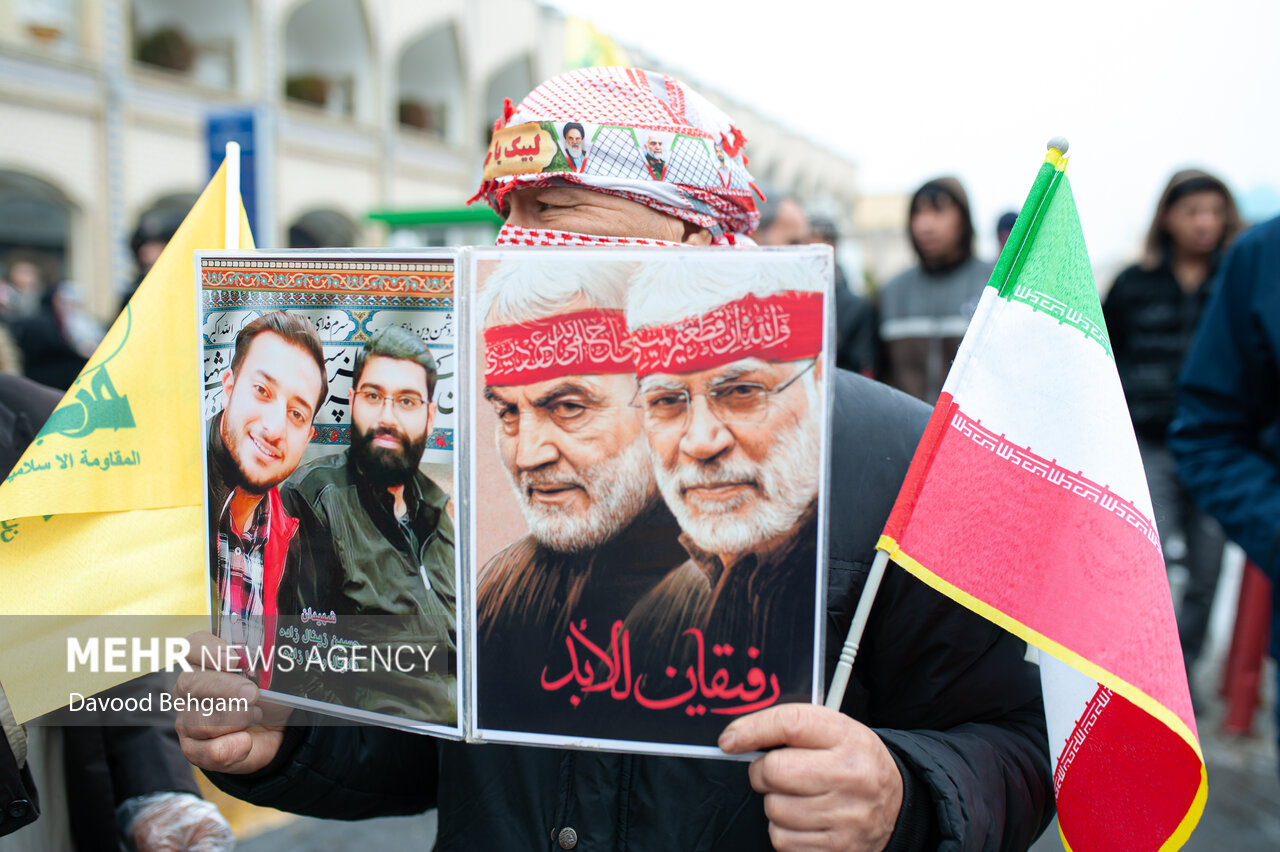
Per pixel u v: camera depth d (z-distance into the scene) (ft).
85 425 3.71
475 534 3.26
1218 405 6.99
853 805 2.93
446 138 74.23
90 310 50.83
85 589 3.73
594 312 3.14
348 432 3.42
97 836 4.89
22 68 46.93
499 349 3.21
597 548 3.17
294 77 64.75
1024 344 3.27
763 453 3.05
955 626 3.46
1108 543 3.08
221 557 3.63
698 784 3.43
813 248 3.00
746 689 3.10
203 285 3.57
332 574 3.46
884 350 15.72
